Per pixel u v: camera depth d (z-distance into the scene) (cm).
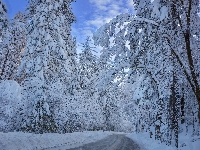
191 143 1245
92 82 3262
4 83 1633
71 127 2203
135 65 1398
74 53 2281
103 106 3819
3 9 1264
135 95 1978
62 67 1925
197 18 868
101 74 1375
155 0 1004
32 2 1877
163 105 1504
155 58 1385
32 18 1798
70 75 1936
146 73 1530
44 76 1764
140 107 2042
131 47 1365
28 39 1770
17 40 2631
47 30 1778
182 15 879
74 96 2281
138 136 2562
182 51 959
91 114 3042
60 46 1806
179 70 1112
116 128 4944
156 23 927
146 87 1766
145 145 1706
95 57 3678
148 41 1328
